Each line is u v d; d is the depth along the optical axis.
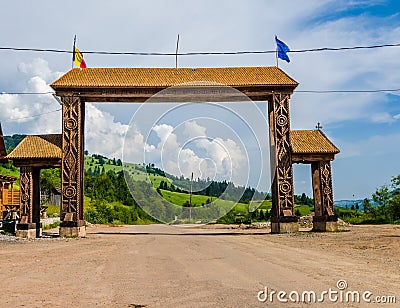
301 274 10.62
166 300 7.93
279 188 28.61
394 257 14.27
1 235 27.31
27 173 27.30
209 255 15.08
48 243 22.08
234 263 12.84
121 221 40.41
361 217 48.00
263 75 29.75
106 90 28.23
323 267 11.89
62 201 27.47
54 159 27.55
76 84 27.97
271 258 14.12
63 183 27.58
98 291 8.87
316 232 28.05
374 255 14.91
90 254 16.12
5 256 15.64
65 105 28.20
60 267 12.52
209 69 30.20
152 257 14.63
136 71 29.66
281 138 28.95
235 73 29.94
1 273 11.41
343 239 21.75
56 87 27.94
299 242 20.75
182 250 16.95
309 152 28.61
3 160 30.67
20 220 26.61
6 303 7.88
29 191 27.05
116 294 8.55
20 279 10.42
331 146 29.06
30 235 26.34
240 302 7.64
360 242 19.77
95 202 43.03
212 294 8.33
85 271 11.65
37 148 27.73
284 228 28.25
